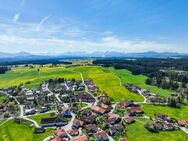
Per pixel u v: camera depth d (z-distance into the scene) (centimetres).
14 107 19475
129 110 17575
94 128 14200
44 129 14288
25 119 16538
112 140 12900
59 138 12475
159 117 16925
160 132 14175
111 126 14500
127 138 13100
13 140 12938
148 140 12875
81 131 14188
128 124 15388
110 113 16888
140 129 14475
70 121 15938
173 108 19688
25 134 13762
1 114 17788
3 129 14588
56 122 15125
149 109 18962
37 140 12888
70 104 19888
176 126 15375
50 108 19275
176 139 13212
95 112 17938
